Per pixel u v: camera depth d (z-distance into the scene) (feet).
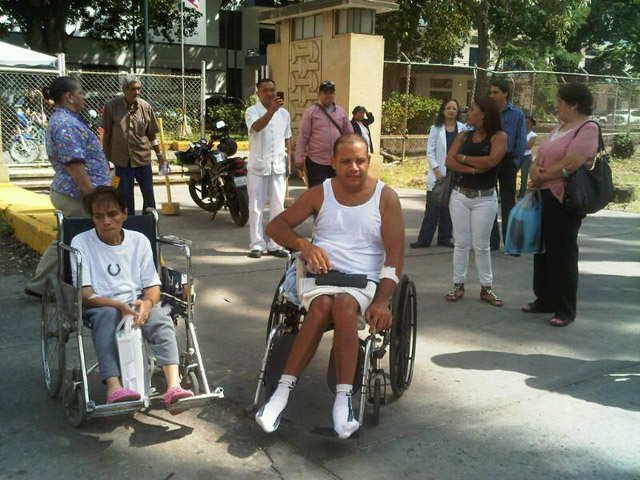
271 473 9.82
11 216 24.45
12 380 12.85
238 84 118.01
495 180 18.12
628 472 10.03
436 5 81.15
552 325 16.85
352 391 10.56
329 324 11.52
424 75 82.28
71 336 15.02
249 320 16.75
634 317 17.63
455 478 9.78
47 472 9.70
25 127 41.14
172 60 109.81
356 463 10.15
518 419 11.71
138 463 10.02
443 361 14.39
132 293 11.79
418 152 58.80
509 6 79.46
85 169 15.46
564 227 16.28
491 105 17.28
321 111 22.77
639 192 42.06
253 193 22.74
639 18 105.29
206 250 23.81
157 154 25.84
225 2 116.16
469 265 23.12
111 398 10.18
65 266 11.96
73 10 89.04
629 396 12.73
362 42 38.60
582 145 15.62
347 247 11.71
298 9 41.50
